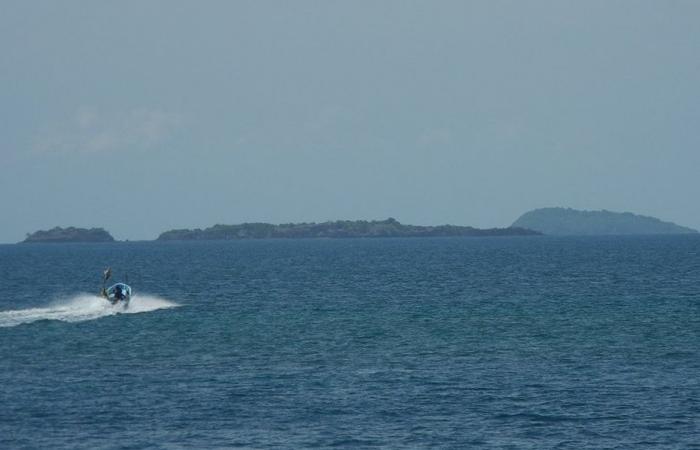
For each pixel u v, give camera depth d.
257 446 129.12
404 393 160.62
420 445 129.62
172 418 143.62
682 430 136.50
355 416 145.00
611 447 128.62
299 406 151.25
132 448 128.12
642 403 152.38
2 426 139.00
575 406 150.62
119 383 169.75
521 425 139.75
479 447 128.75
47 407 150.50
